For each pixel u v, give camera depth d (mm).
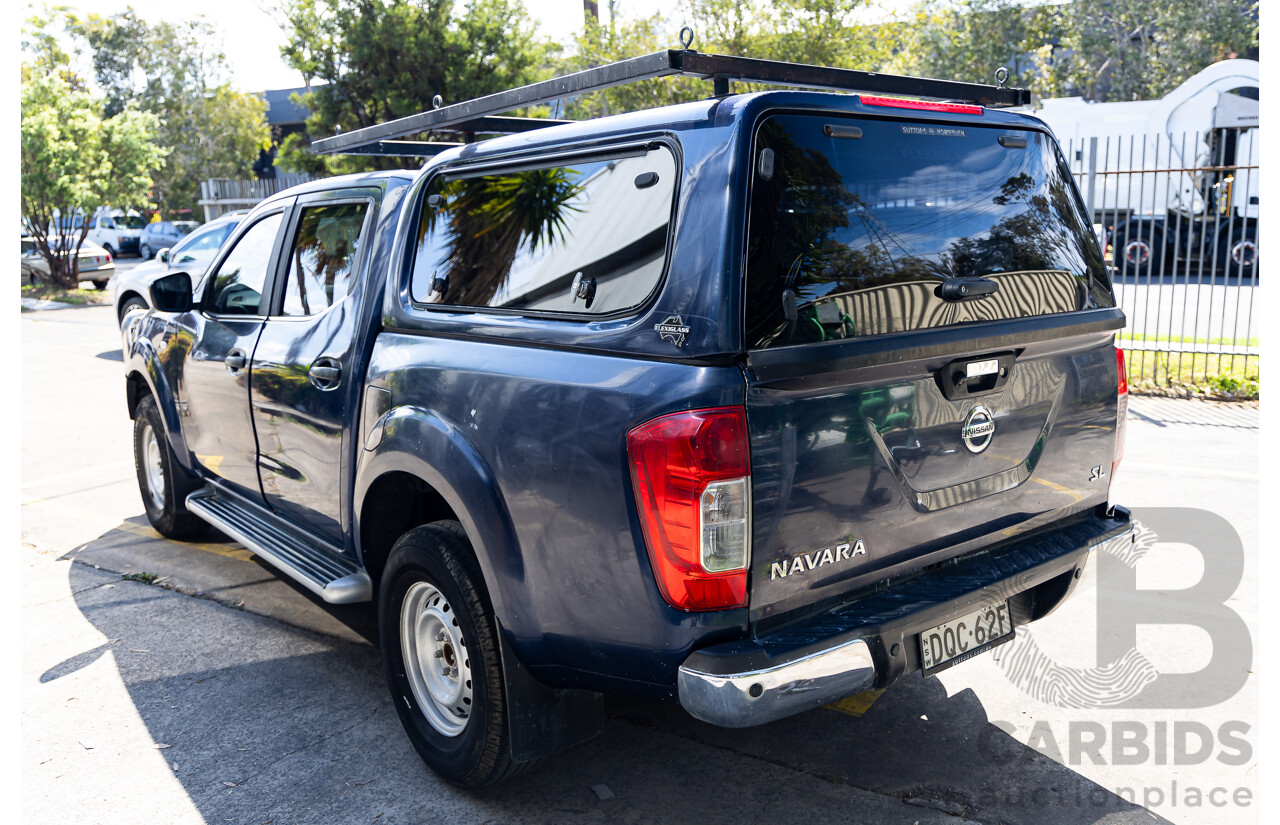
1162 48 27078
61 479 7164
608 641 2564
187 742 3488
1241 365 10055
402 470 3129
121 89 46375
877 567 2641
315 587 3637
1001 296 2891
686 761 3281
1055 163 3256
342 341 3580
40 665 4129
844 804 3002
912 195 2729
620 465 2420
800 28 14727
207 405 4586
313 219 4051
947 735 3398
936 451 2703
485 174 3164
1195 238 18406
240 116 44312
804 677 2357
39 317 18078
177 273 4574
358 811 3049
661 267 2479
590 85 2910
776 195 2424
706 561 2307
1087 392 3193
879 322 2557
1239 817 2893
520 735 2867
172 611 4695
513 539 2723
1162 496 5926
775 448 2350
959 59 24547
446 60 17500
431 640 3203
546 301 2807
